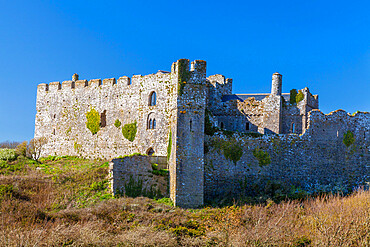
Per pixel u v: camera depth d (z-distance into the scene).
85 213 29.38
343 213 27.55
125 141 45.31
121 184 34.47
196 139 34.88
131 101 45.59
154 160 38.59
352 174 40.34
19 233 23.66
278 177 38.56
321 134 40.50
